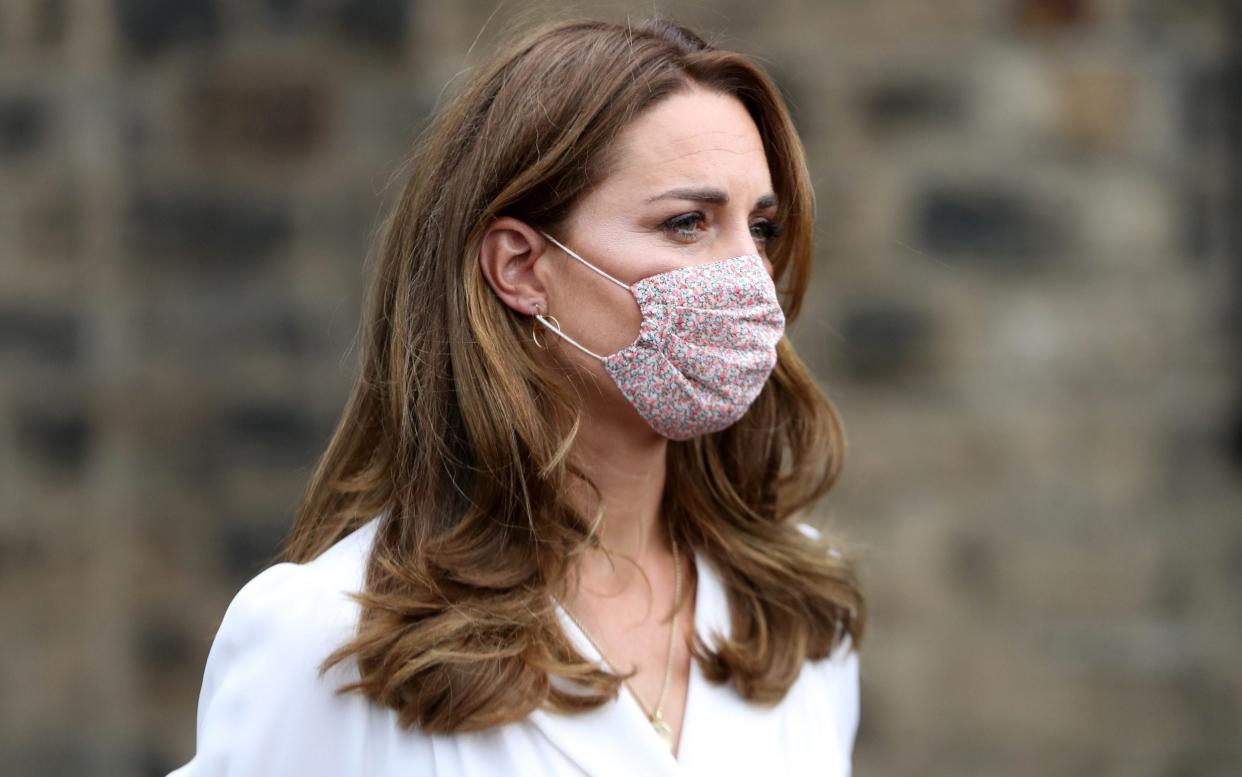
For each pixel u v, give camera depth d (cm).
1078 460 1714
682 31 645
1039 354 1719
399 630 586
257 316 1853
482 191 616
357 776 591
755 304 618
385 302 669
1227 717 1677
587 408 639
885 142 1725
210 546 1859
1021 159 1719
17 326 1873
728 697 659
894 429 1725
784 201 684
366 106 1827
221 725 594
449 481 635
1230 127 1728
